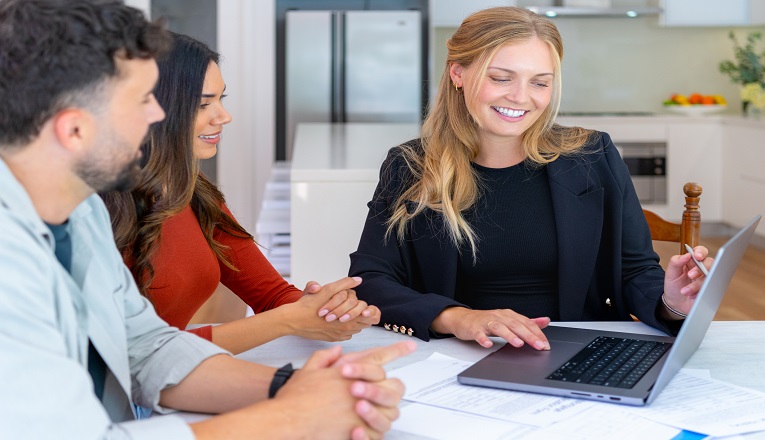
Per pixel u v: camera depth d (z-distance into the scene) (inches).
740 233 52.8
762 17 255.4
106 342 45.9
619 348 58.7
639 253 74.7
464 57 71.4
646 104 272.7
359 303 62.5
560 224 73.3
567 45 269.6
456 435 45.4
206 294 69.9
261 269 74.9
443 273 74.0
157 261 65.2
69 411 37.4
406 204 74.3
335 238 108.3
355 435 42.7
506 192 74.9
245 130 256.4
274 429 41.7
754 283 191.9
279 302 73.5
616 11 257.0
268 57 255.0
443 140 75.8
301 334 61.8
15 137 38.7
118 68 39.6
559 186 74.0
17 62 38.0
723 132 245.0
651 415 47.8
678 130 245.3
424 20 268.4
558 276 73.8
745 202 234.8
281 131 269.7
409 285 76.4
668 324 65.8
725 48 270.4
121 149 40.7
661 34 269.9
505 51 69.6
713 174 247.0
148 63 41.3
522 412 48.4
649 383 51.2
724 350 59.7
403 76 251.9
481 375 53.1
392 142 154.3
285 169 200.5
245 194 259.1
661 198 247.9
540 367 54.6
